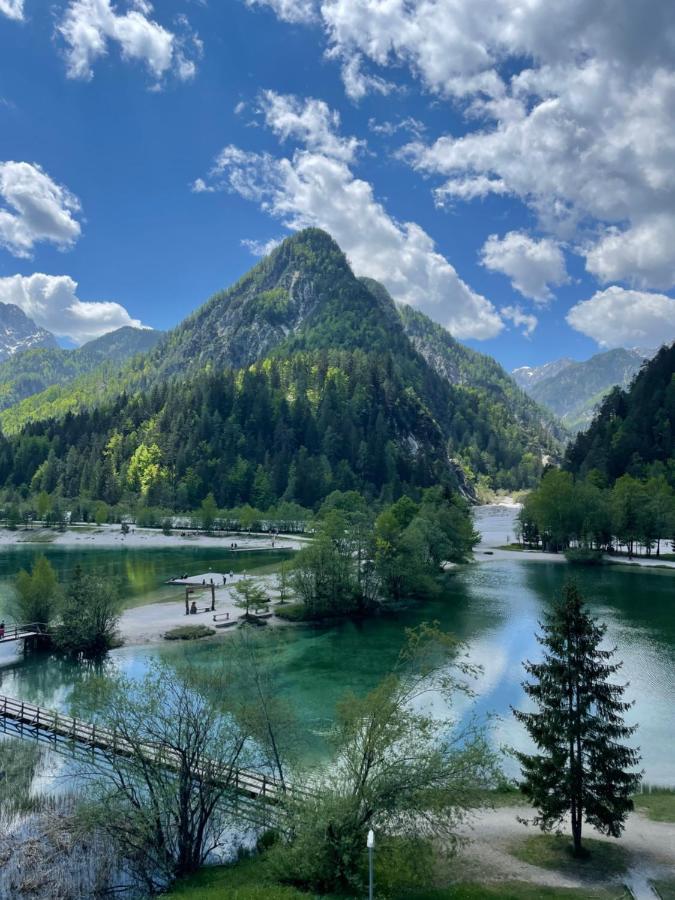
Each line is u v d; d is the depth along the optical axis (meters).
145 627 81.00
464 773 28.27
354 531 97.62
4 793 37.75
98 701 33.91
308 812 27.59
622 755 29.50
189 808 32.94
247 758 36.47
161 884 29.91
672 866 28.53
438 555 116.25
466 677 59.75
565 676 29.45
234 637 69.25
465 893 25.59
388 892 26.55
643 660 65.69
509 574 123.62
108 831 30.70
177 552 173.38
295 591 91.44
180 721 32.31
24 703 52.75
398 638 76.56
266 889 26.73
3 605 94.94
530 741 46.03
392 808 27.31
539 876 27.66
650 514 142.75
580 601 30.17
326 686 58.94
